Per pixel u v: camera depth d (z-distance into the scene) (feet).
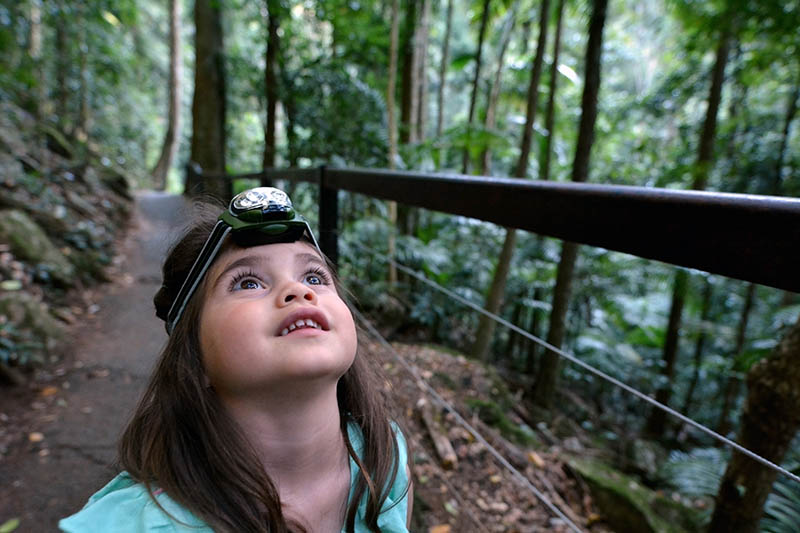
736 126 22.91
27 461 6.99
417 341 16.20
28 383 9.14
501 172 28.68
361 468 2.22
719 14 16.94
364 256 14.30
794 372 5.81
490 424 10.59
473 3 26.53
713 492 9.45
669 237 2.09
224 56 32.35
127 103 51.39
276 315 1.87
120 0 35.94
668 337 21.08
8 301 10.56
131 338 11.71
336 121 24.58
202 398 1.94
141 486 1.96
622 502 9.05
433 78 37.47
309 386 1.87
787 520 6.94
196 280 2.14
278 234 2.10
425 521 6.43
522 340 23.26
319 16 26.99
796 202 1.63
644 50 39.93
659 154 30.27
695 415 22.17
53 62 33.01
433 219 22.44
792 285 1.64
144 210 29.22
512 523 7.47
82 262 15.74
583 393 22.11
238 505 1.84
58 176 22.45
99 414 8.32
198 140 33.19
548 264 22.18
